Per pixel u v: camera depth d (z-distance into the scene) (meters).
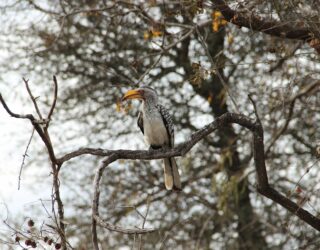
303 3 9.41
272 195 8.73
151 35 12.03
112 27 15.34
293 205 8.77
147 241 15.18
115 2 11.98
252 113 14.49
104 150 7.61
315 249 11.28
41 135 6.70
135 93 10.69
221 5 9.05
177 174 9.79
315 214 9.77
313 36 9.01
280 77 12.27
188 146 8.02
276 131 14.91
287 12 9.43
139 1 12.23
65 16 13.09
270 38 11.74
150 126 10.62
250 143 15.63
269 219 16.03
